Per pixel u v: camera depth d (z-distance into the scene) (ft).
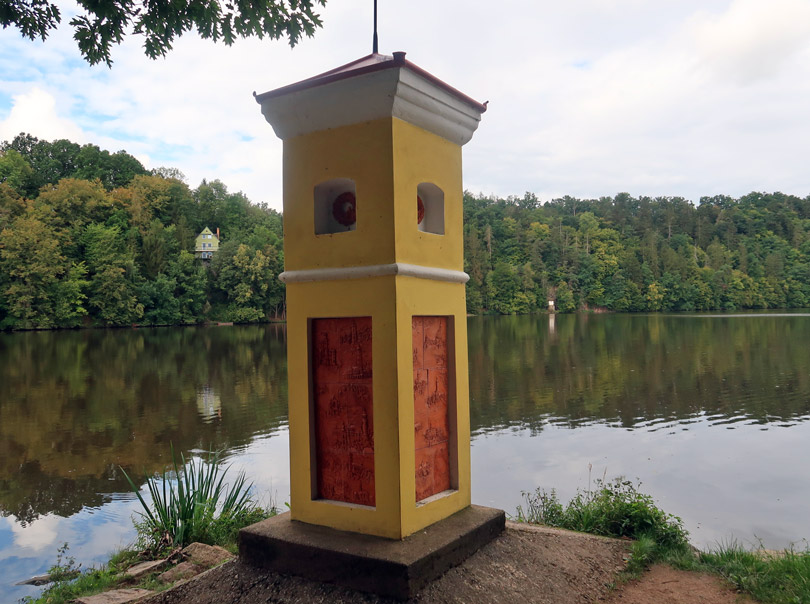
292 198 15.11
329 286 14.44
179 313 236.84
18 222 208.33
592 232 395.14
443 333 15.74
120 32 18.80
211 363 127.54
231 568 14.26
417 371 14.78
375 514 13.76
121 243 240.53
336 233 14.42
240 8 18.38
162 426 67.92
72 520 37.91
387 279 13.58
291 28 18.78
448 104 15.02
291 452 15.08
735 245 414.62
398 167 13.75
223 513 24.67
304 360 14.83
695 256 391.24
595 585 15.12
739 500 38.45
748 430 59.98
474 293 313.32
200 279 247.91
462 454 15.87
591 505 22.57
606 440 55.47
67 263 215.92
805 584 15.79
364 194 13.98
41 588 25.13
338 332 14.65
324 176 14.57
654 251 370.53
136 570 20.17
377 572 12.51
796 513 35.94
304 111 14.56
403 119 14.03
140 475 48.52
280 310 272.10
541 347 155.63
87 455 56.08
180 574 19.04
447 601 12.46
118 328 223.92
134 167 311.68
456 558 13.74
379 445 13.69
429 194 15.85
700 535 32.45
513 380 98.12
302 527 14.48
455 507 15.51
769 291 376.89
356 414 14.40
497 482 42.09
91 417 74.08
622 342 167.02
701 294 356.38
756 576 16.52
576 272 357.61
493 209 415.44
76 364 126.72
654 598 15.17
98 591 18.61
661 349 146.92
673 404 75.56
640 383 93.97
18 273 203.51
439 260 15.19
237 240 276.21
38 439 62.80
